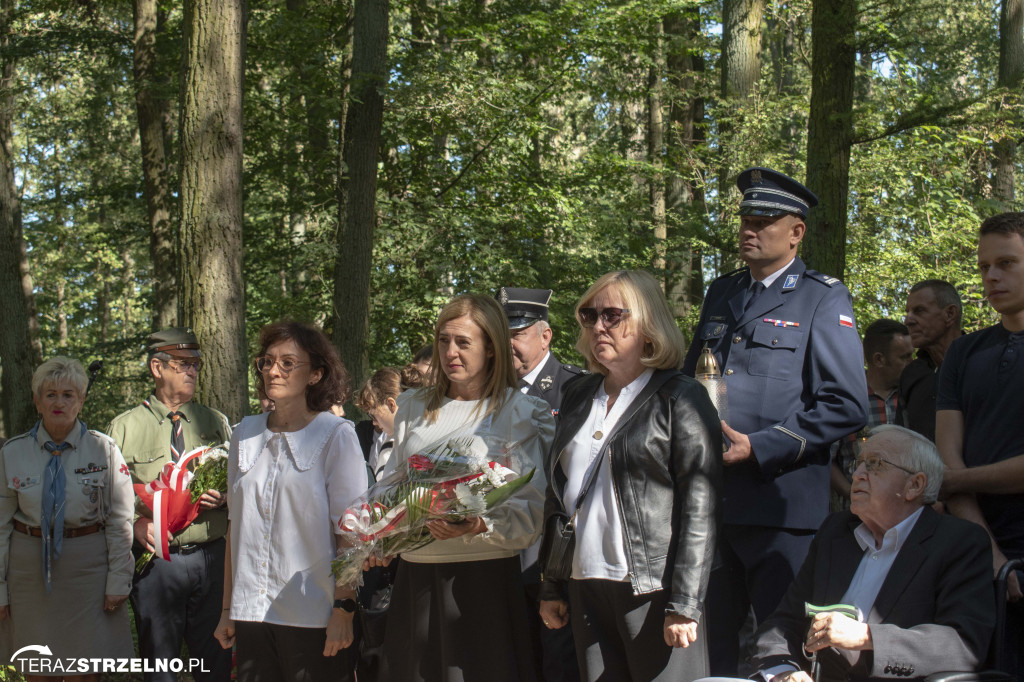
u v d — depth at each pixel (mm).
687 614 2879
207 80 6875
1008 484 3258
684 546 2969
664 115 15930
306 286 13320
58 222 23875
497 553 3500
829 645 2826
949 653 2799
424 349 5645
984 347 3539
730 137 13656
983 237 3500
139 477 4781
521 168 13469
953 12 12898
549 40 12422
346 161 10852
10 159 14297
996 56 20484
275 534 3604
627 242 13641
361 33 10914
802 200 3898
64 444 4594
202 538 4719
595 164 13891
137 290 27797
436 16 12805
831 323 3721
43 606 4488
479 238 12508
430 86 11867
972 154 13398
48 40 13555
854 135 8414
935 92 8523
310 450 3652
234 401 6789
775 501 3648
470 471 3258
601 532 3150
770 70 14867
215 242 6828
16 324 13859
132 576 4664
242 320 6965
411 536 3291
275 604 3557
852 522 3258
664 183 14688
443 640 3445
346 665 3639
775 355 3752
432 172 13234
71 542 4527
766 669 3092
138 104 13492
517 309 4801
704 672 3168
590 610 3188
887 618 2994
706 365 3676
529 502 3441
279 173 12703
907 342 5086
